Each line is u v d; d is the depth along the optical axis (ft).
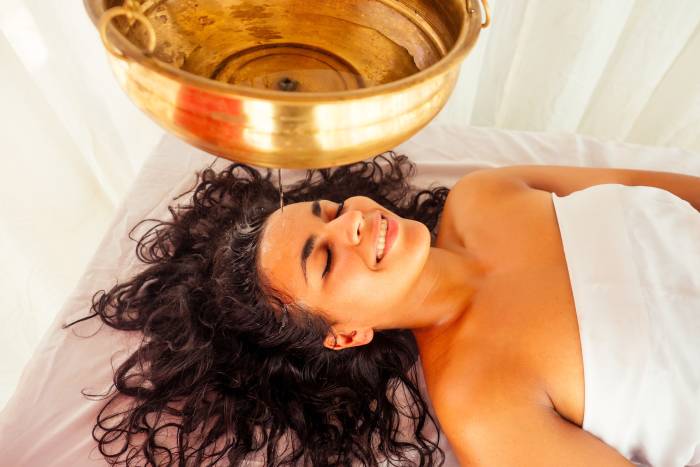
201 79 1.16
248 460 3.23
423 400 3.38
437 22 1.59
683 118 4.57
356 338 3.15
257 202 3.77
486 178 3.72
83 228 5.01
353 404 3.44
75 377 3.43
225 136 1.27
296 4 1.74
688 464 2.79
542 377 2.71
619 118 4.65
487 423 2.69
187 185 4.26
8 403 3.32
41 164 4.41
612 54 4.39
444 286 3.21
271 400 3.38
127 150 4.93
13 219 4.43
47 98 4.03
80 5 3.80
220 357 3.42
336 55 1.69
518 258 3.14
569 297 2.84
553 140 4.29
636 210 3.02
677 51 4.06
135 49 1.21
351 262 2.82
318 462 3.22
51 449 3.19
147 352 3.45
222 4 1.69
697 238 2.91
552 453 2.55
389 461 3.19
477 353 2.90
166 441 3.29
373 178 4.29
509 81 4.57
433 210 4.16
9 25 3.52
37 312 4.86
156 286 3.66
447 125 4.51
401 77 1.65
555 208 3.23
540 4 3.96
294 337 3.25
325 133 1.24
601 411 2.67
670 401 2.59
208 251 3.59
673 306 2.67
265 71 1.63
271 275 2.97
